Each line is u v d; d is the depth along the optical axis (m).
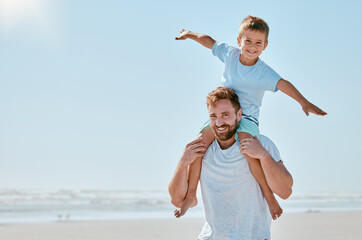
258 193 3.38
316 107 3.45
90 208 15.44
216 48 4.10
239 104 3.44
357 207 17.09
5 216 12.70
